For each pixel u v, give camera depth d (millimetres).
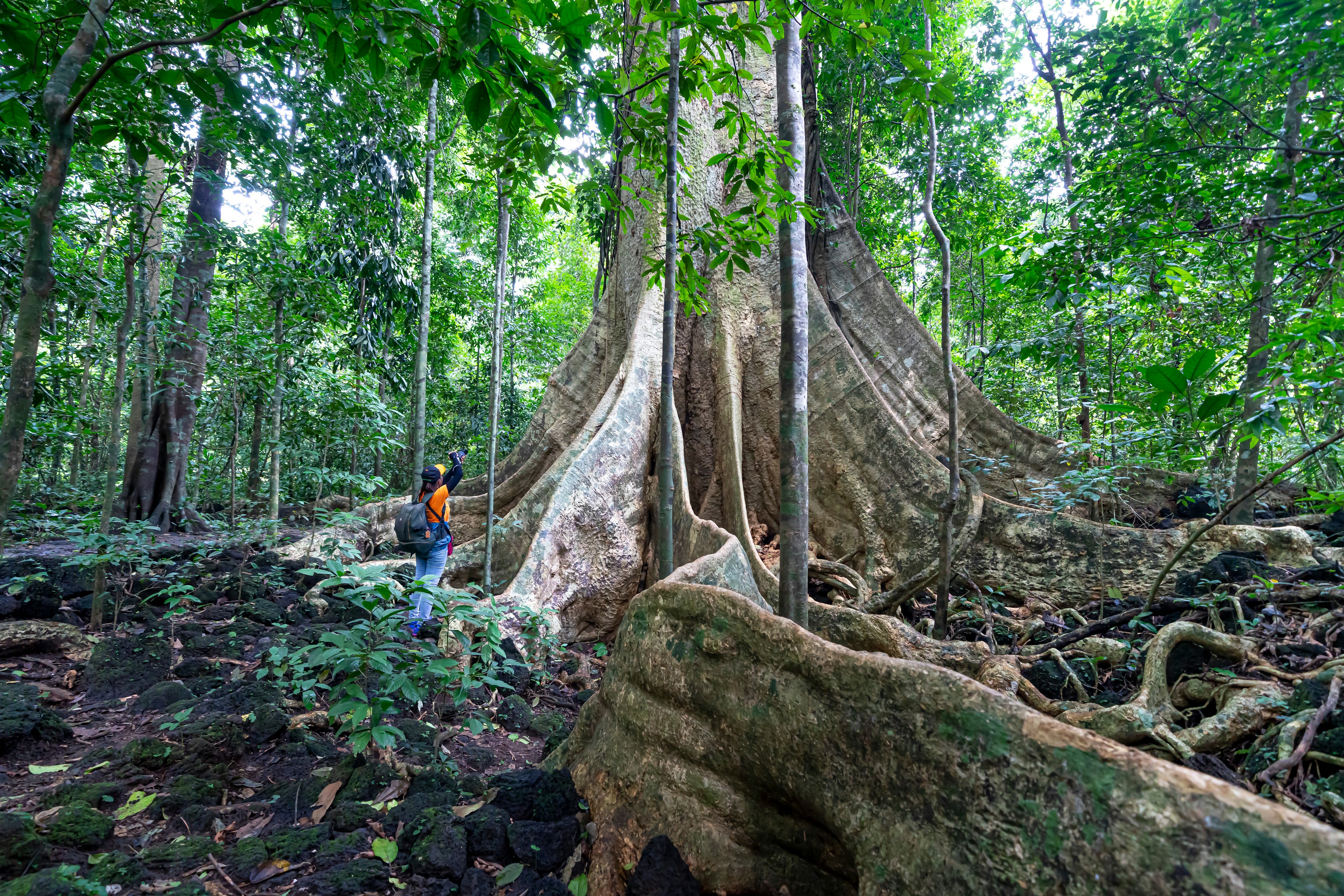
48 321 9188
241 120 5922
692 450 8000
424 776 3260
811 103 9031
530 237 17672
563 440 8523
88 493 11359
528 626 4719
